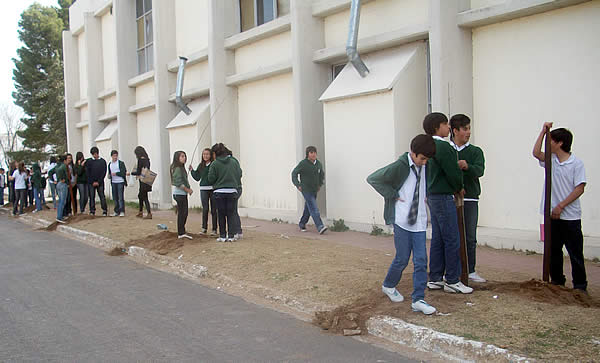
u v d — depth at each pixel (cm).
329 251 897
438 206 586
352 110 1119
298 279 729
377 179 552
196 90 1747
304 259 836
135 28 2239
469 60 979
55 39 3922
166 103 1903
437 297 590
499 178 947
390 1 1105
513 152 926
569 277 699
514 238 861
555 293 576
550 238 600
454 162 568
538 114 891
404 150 1037
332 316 588
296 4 1245
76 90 2914
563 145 603
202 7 1741
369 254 866
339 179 1164
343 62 1270
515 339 462
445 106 945
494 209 955
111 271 909
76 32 2817
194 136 1681
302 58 1254
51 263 988
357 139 1111
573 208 597
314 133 1281
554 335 464
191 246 1006
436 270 619
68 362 480
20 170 2020
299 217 1280
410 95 1046
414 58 1055
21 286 793
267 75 1441
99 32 2580
